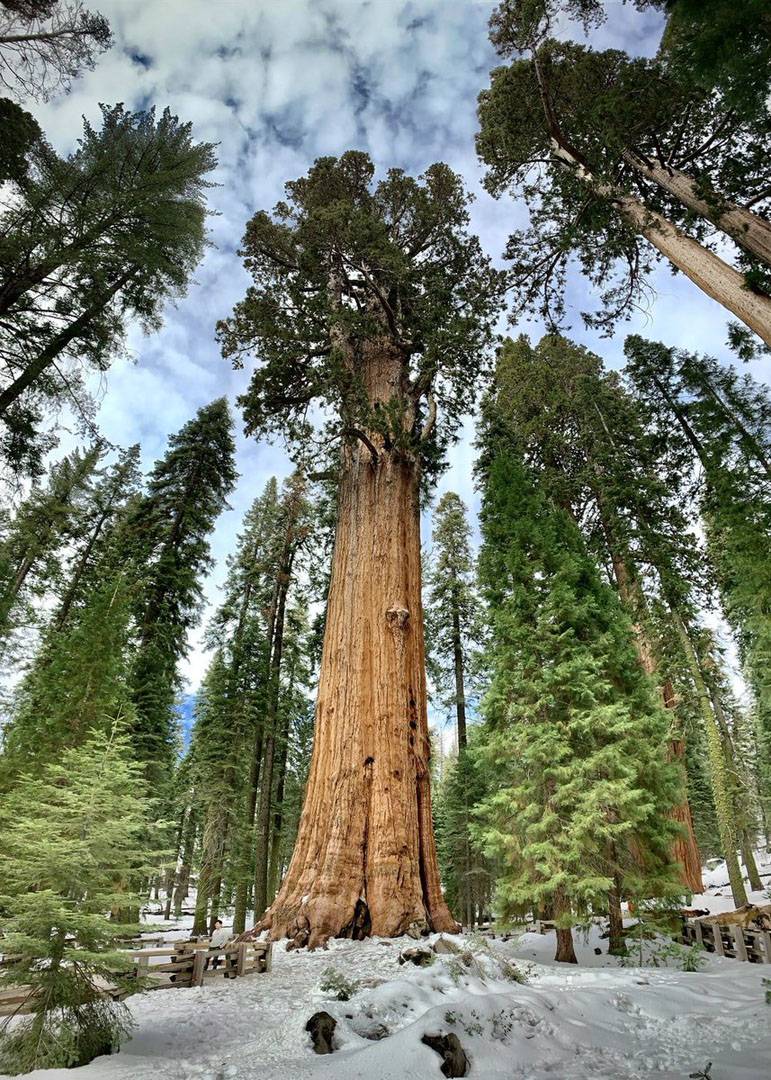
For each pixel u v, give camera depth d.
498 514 12.95
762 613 12.17
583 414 20.14
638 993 6.03
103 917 4.46
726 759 17.62
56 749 9.73
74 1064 4.16
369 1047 4.21
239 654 20.08
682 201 11.08
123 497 24.19
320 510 22.34
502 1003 5.18
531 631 10.89
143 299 11.28
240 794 17.67
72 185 9.55
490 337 16.36
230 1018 5.44
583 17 12.00
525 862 9.62
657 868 9.93
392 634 12.50
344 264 17.86
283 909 9.93
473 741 11.02
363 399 13.87
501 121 14.38
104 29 8.90
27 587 20.16
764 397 14.38
